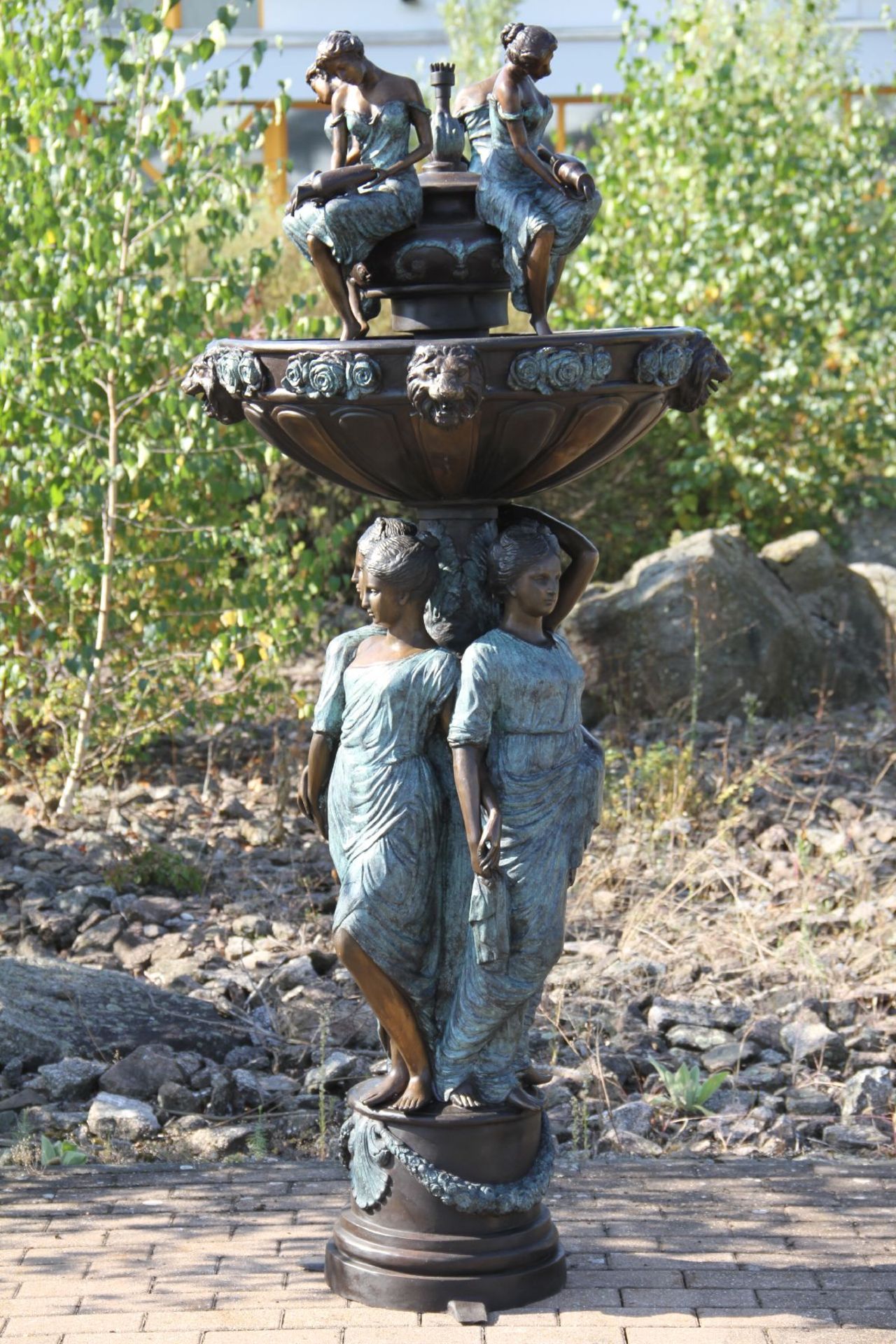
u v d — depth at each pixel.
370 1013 6.68
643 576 11.80
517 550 4.14
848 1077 6.30
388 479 4.20
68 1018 6.40
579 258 13.64
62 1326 4.17
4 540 9.58
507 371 3.90
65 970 6.71
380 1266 4.30
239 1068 6.27
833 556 12.97
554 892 4.23
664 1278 4.48
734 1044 6.48
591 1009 6.82
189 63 8.76
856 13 19.05
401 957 4.25
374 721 4.21
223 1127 5.73
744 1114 5.90
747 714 11.45
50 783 9.70
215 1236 4.78
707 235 13.23
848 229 14.22
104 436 9.49
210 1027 6.51
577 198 4.05
